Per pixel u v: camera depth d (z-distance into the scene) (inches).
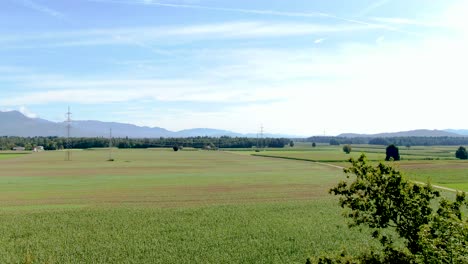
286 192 2332.7
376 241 1123.9
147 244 1137.4
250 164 4987.7
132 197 2132.1
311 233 1246.9
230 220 1472.7
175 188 2551.7
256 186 2650.1
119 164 4997.5
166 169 4217.5
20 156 6978.4
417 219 528.1
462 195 525.7
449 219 496.4
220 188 2544.3
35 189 2517.2
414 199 536.4
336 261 570.9
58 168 4340.6
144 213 1614.2
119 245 1126.4
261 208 1732.3
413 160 4992.6
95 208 1744.6
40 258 1007.6
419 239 507.2
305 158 6003.9
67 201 1989.4
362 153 580.4
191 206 1804.9
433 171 3464.6
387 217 547.8
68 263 965.8
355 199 572.1
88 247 1107.9
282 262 953.5
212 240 1174.3
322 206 1786.4
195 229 1323.8
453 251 448.5
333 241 1142.3
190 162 5423.2
